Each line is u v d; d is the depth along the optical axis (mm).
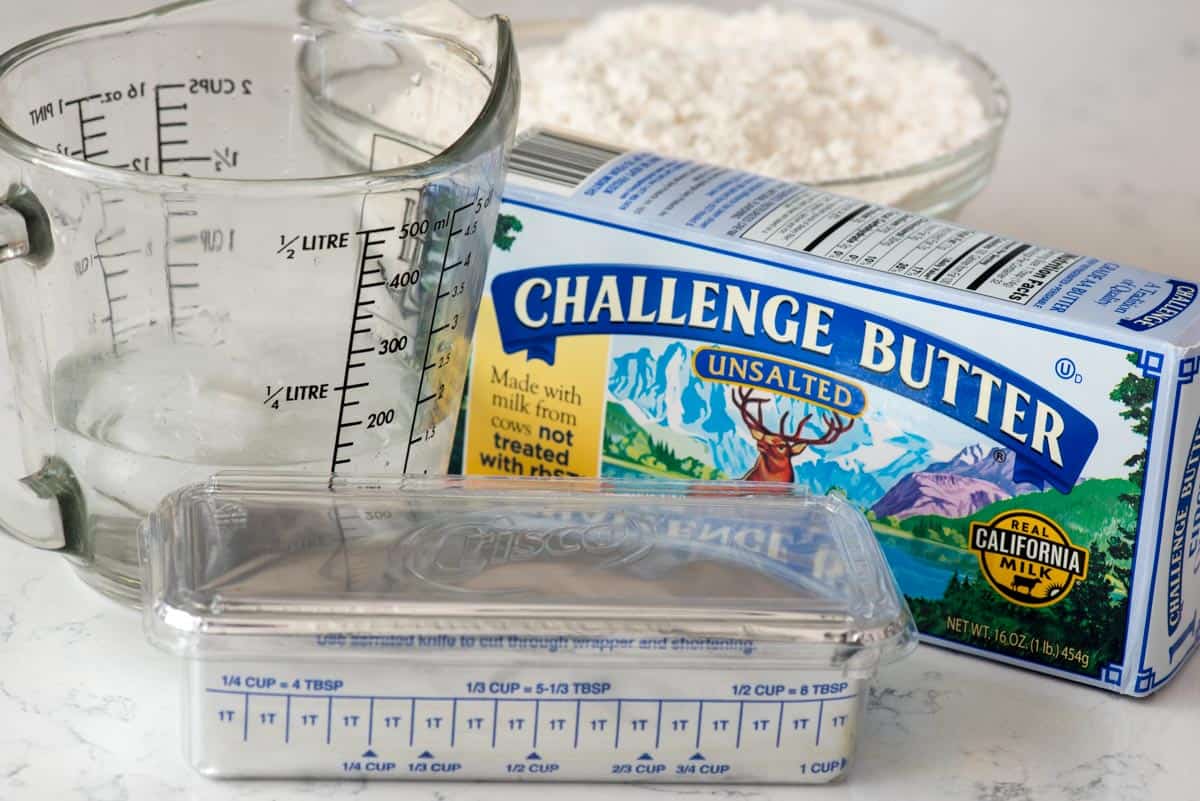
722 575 671
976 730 724
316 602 629
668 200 786
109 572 734
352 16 815
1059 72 1403
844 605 652
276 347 693
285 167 862
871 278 731
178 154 832
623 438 813
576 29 1187
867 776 689
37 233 662
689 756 660
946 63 1150
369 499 707
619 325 791
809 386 763
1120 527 718
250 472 710
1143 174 1228
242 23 815
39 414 718
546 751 654
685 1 1248
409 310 698
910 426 749
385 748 648
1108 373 697
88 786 654
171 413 705
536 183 789
